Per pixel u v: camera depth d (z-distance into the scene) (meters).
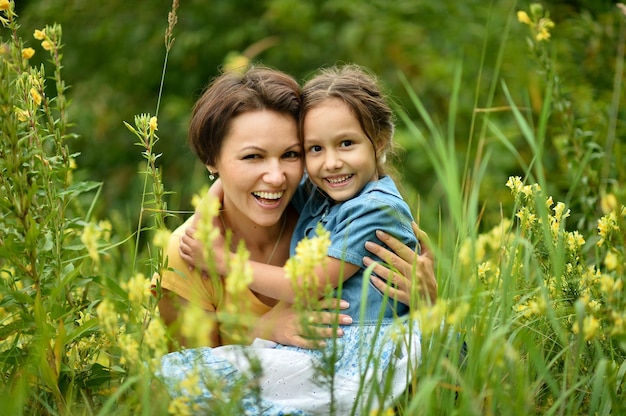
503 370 2.31
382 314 2.24
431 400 2.12
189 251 2.70
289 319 2.64
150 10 6.84
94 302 2.58
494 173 5.48
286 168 2.73
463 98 5.89
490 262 2.65
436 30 6.26
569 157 3.41
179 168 6.52
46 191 2.55
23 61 2.75
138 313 2.21
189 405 2.15
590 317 2.24
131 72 6.78
